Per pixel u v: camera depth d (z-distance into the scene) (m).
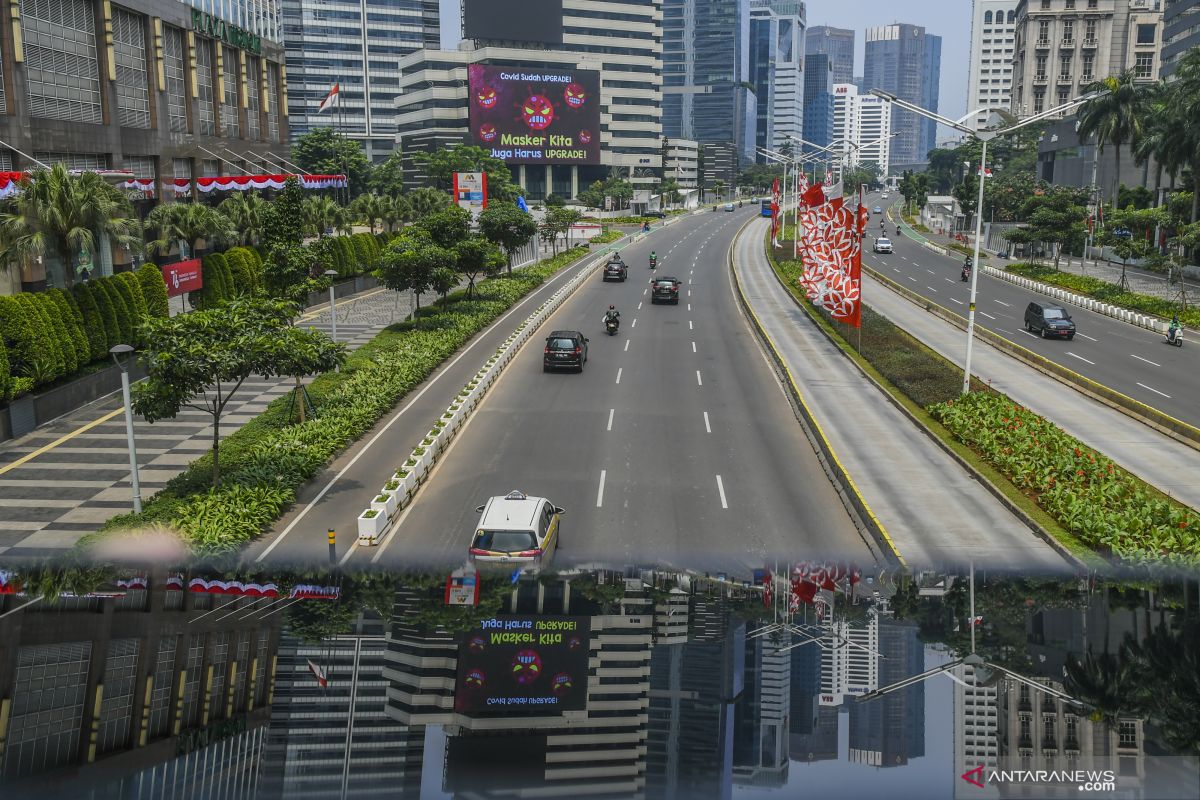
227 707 17.80
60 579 23.62
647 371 48.75
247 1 92.62
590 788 14.84
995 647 19.91
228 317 28.88
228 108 88.38
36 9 59.50
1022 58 192.62
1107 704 17.72
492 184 154.12
